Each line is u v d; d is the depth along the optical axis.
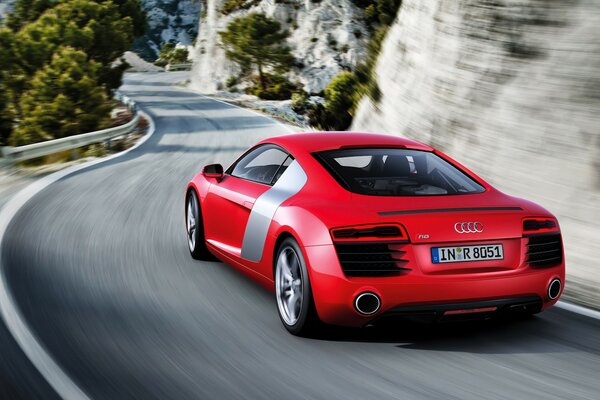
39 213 8.79
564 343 4.17
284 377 3.58
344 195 4.19
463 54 13.16
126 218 8.39
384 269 3.79
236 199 5.23
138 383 3.47
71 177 12.88
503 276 3.89
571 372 3.68
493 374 3.64
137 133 26.28
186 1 173.50
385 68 18.89
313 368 3.71
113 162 15.82
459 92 12.81
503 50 11.75
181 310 4.76
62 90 26.80
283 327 4.43
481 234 3.90
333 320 3.92
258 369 3.69
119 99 47.12
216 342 4.12
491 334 4.33
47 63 32.69
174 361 3.79
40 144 15.80
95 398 3.27
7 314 4.64
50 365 3.71
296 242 4.15
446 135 12.80
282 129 26.73
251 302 4.97
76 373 3.59
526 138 9.95
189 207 6.45
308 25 62.12
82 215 8.61
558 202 8.35
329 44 61.09
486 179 10.29
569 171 8.67
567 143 9.05
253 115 35.38
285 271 4.35
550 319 4.67
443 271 3.83
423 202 4.08
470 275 3.85
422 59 15.66
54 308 4.77
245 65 62.34
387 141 5.04
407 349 4.04
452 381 3.54
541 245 4.10
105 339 4.14
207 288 5.33
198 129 27.39
